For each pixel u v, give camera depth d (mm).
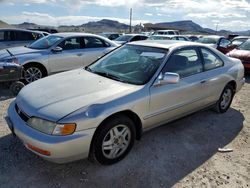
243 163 3383
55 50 7012
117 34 21203
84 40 7723
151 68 3629
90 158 3068
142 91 3299
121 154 3252
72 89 3246
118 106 3006
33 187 2732
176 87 3717
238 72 5086
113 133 3088
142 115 3334
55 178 2891
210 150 3672
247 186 2926
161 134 4074
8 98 5602
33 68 6707
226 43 14906
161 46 4016
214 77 4445
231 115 5062
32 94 3234
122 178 2947
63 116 2701
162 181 2938
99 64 4203
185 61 4016
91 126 2789
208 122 4645
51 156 2674
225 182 2975
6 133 3840
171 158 3400
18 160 3174
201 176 3062
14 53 6703
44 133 2699
